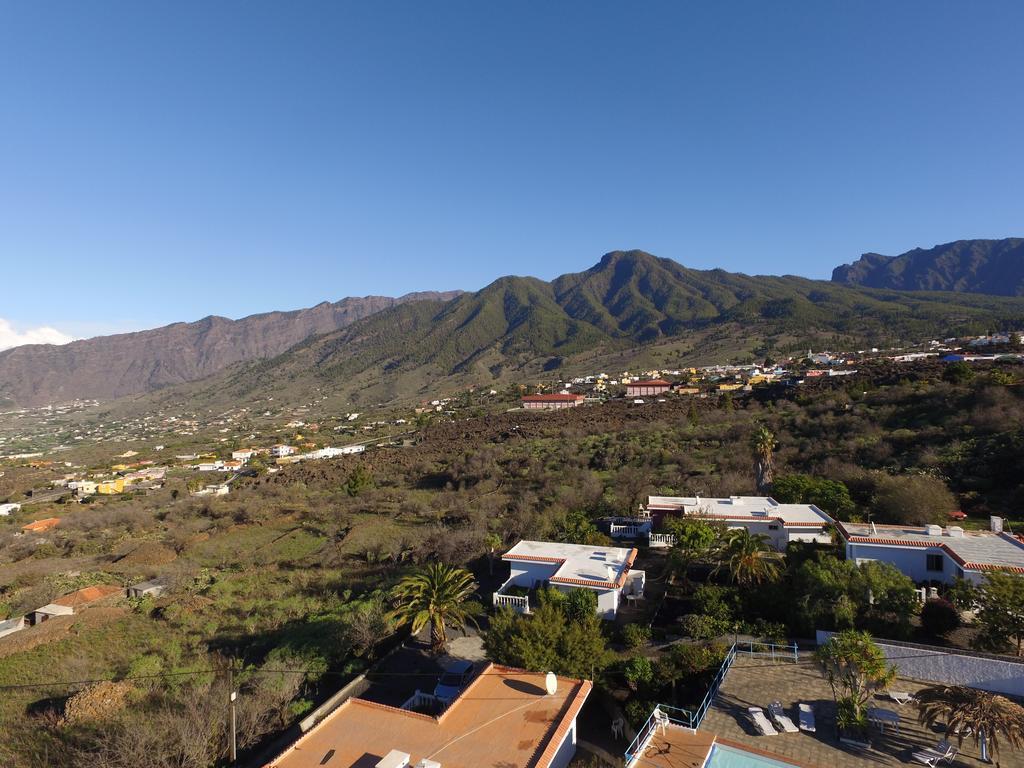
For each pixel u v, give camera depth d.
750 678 19.39
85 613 38.78
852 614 21.70
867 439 57.78
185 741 19.48
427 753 15.15
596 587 26.56
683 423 85.69
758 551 28.42
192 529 63.69
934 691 15.73
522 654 19.95
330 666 26.25
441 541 42.41
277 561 49.22
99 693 25.41
